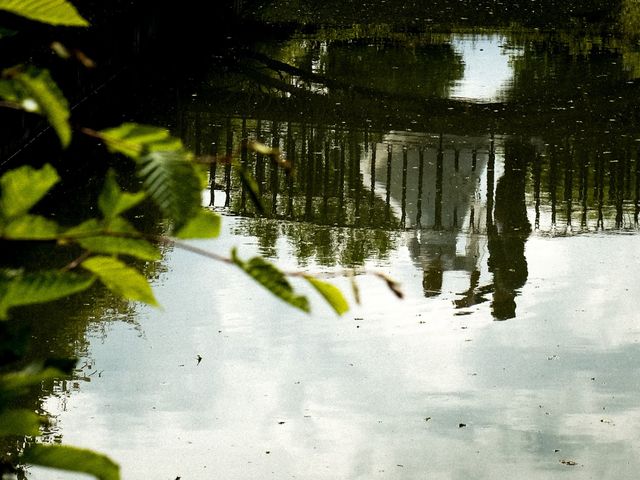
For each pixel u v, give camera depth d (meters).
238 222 15.02
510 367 10.29
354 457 8.48
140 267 12.82
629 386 9.87
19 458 1.58
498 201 16.67
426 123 21.53
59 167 16.23
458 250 14.07
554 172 17.17
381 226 15.18
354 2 36.75
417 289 12.50
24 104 1.51
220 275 12.66
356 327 11.27
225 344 10.66
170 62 25.39
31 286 1.52
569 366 10.35
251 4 35.22
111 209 1.64
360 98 23.55
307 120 21.48
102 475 1.58
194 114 21.03
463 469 8.31
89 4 20.56
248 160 18.42
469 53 29.19
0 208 1.58
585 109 22.67
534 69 26.95
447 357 10.53
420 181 17.00
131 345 10.48
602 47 30.20
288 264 13.26
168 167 1.56
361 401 9.52
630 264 13.59
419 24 33.81
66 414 8.92
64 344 10.36
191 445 8.57
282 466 8.27
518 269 13.34
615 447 8.70
